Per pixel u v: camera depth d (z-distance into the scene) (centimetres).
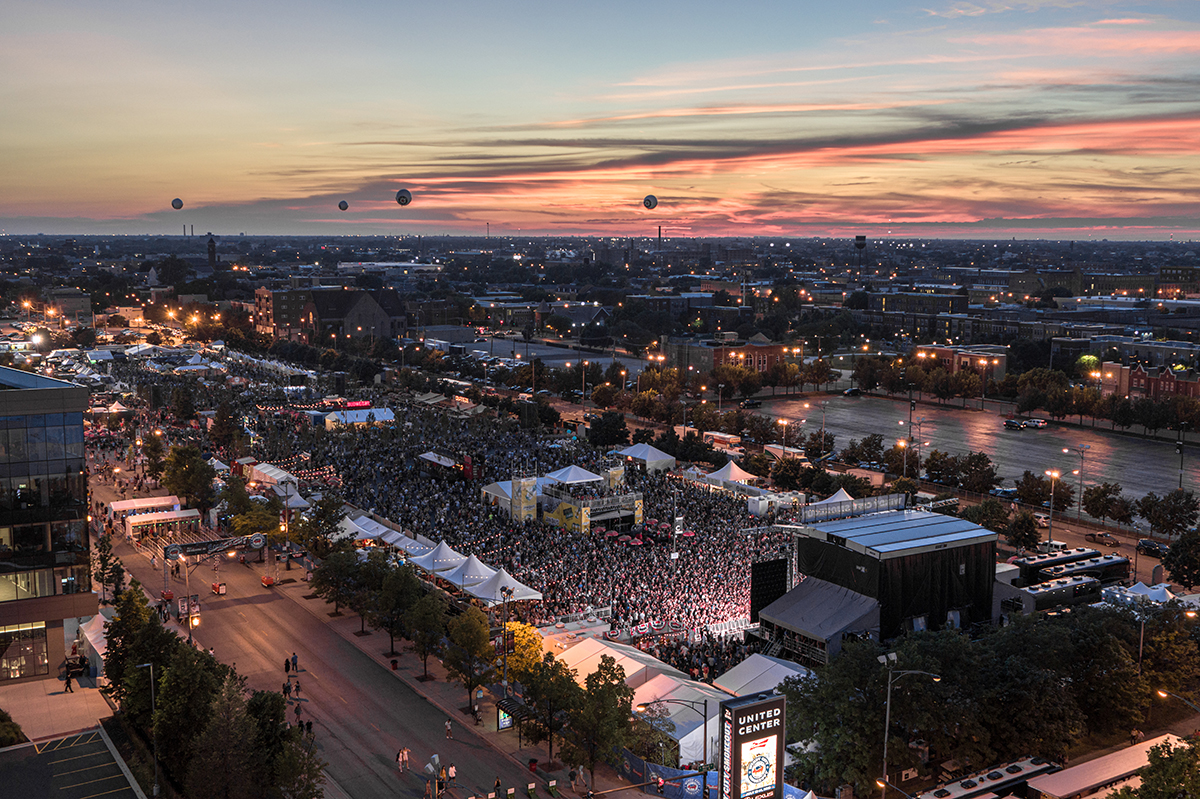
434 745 6041
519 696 6644
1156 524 10725
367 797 5366
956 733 5575
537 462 13425
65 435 7262
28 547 7206
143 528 10425
